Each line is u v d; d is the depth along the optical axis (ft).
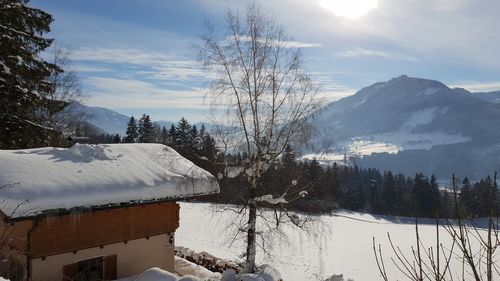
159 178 44.04
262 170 47.19
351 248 104.73
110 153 47.47
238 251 79.77
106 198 38.91
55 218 37.40
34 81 58.80
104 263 41.70
